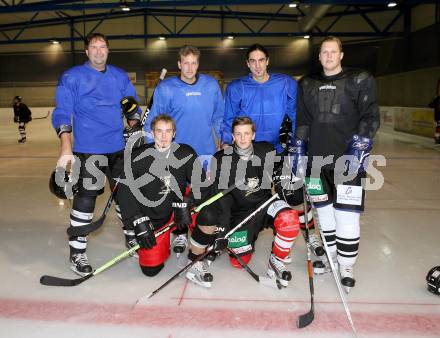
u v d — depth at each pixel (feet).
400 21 53.47
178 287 8.67
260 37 59.62
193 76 9.98
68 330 7.05
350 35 54.85
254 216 9.07
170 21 60.23
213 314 7.56
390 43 49.57
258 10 58.29
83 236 9.41
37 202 15.84
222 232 8.73
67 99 9.46
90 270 9.20
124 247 11.18
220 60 60.59
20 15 58.34
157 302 8.01
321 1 40.75
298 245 11.41
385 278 9.08
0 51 62.08
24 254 10.58
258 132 10.48
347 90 8.71
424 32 41.65
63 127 9.25
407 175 20.86
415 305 7.89
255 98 10.23
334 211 8.74
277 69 59.67
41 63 61.98
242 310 7.72
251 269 9.72
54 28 61.21
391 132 42.60
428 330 7.05
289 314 7.58
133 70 61.46
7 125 49.49
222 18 59.41
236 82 10.43
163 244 9.14
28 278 9.12
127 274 9.38
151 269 9.12
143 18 60.23
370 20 54.54
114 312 7.64
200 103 10.15
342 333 6.97
